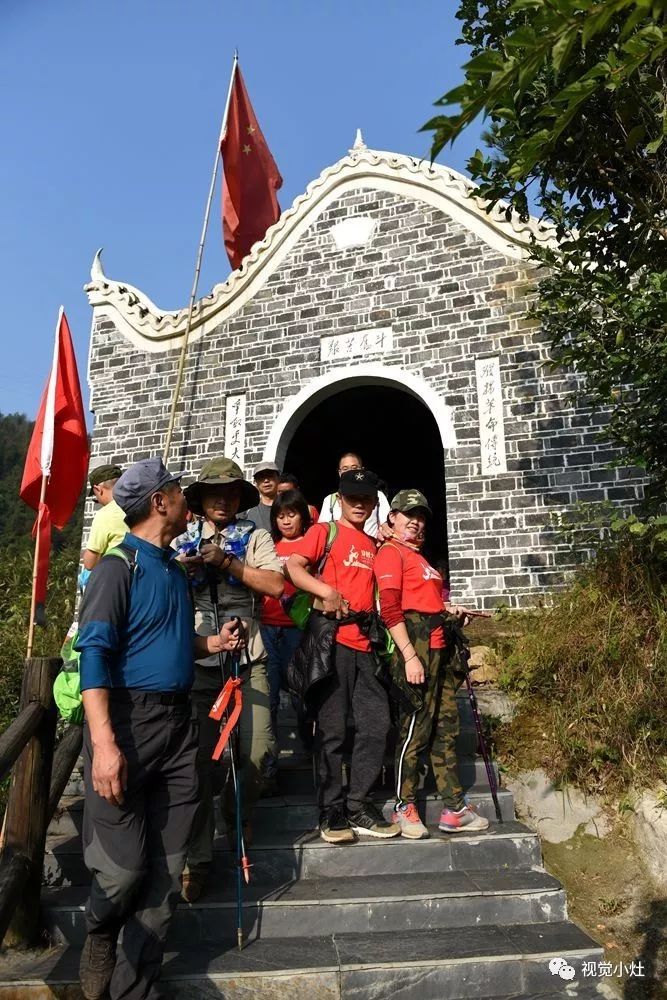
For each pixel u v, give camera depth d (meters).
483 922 3.58
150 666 2.91
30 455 5.85
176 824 2.91
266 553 3.99
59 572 11.28
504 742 5.15
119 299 11.23
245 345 10.43
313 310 10.16
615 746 4.74
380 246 9.99
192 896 3.52
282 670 4.98
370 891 3.63
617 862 4.26
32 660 3.60
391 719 4.21
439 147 1.98
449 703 4.26
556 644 5.59
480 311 9.32
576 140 4.62
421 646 4.21
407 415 14.43
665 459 5.54
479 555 8.66
